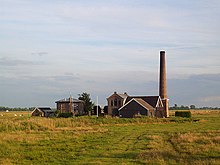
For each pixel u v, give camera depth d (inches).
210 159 949.8
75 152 1173.1
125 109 4104.3
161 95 4544.8
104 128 2413.9
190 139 1460.4
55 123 2511.1
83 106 4655.5
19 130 2069.4
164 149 1196.5
